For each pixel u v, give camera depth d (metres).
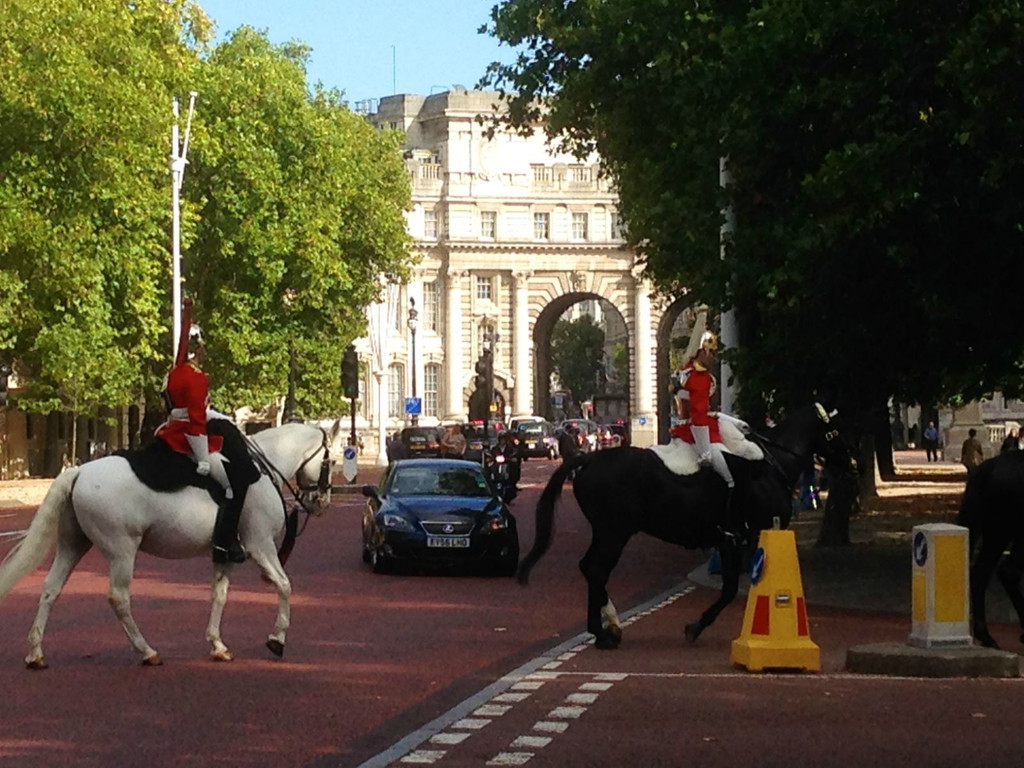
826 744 11.33
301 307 66.31
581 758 10.88
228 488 15.66
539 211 123.69
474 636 18.12
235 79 63.16
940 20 21.08
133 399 61.72
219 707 13.01
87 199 49.53
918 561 15.45
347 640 17.64
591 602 17.06
